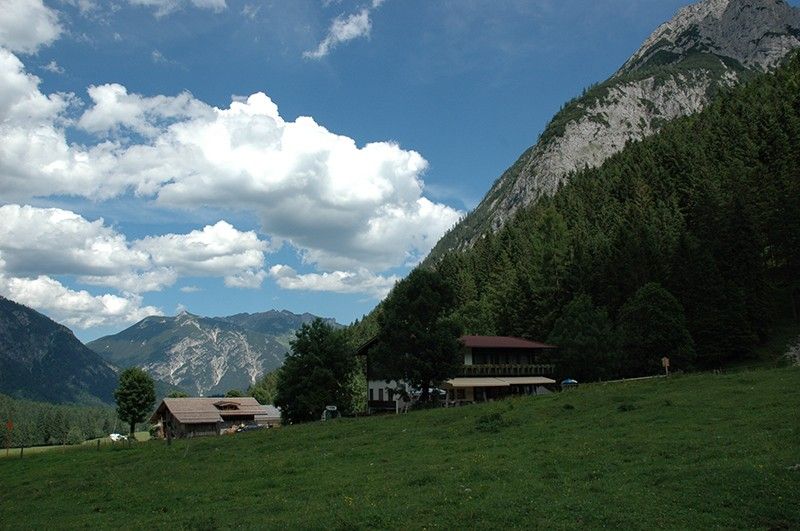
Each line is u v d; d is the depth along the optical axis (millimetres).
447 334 68625
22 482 41969
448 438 40062
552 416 43125
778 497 19281
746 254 95125
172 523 23438
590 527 18328
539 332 120125
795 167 118312
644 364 86875
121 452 54062
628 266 107688
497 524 19156
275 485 29719
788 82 179000
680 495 20625
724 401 38188
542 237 186000
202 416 99250
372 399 92438
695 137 189625
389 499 23578
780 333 94188
